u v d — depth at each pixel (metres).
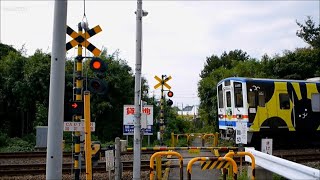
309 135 17.30
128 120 13.41
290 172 6.13
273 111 16.09
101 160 13.27
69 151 15.37
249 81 15.95
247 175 8.41
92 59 7.95
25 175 10.96
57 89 5.77
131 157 14.41
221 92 17.75
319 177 5.12
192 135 19.58
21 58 22.77
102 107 21.36
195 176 9.92
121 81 22.92
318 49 27.58
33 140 19.91
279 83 16.41
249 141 15.85
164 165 11.14
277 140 17.03
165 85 17.33
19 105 22.16
